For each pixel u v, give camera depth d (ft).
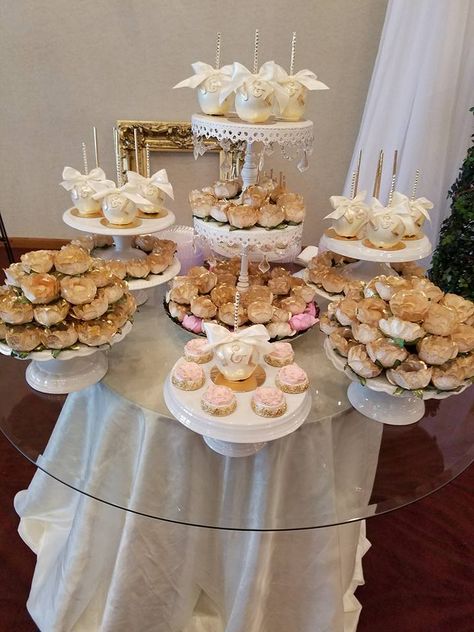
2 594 4.58
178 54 8.00
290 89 3.65
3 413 3.46
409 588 4.84
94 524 3.70
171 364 3.68
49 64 8.09
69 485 3.14
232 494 3.14
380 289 3.19
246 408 2.96
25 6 7.64
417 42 6.74
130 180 4.57
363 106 8.29
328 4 7.56
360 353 2.99
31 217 9.52
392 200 4.17
